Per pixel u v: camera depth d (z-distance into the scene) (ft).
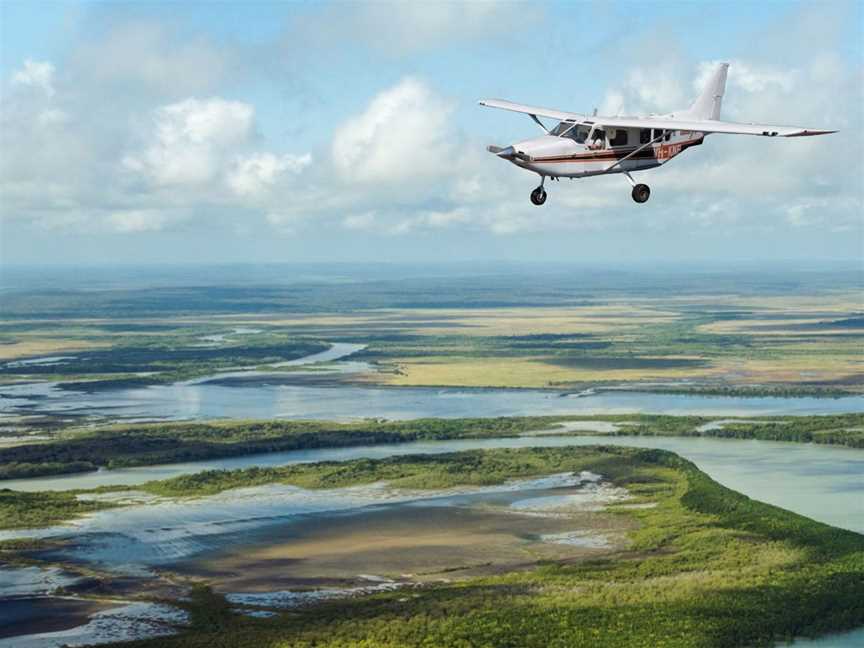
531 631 547.90
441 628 551.59
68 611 604.90
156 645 540.93
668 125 380.17
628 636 542.98
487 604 590.14
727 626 555.28
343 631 552.00
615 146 395.96
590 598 599.16
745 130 365.61
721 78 478.18
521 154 389.19
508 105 403.13
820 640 545.44
